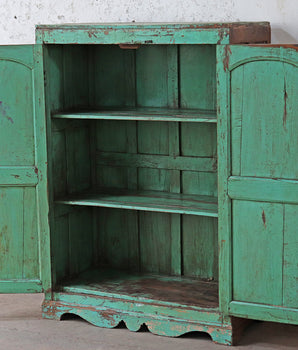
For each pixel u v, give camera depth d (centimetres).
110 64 397
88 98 403
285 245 338
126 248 410
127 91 396
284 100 329
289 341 358
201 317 358
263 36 360
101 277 398
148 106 392
